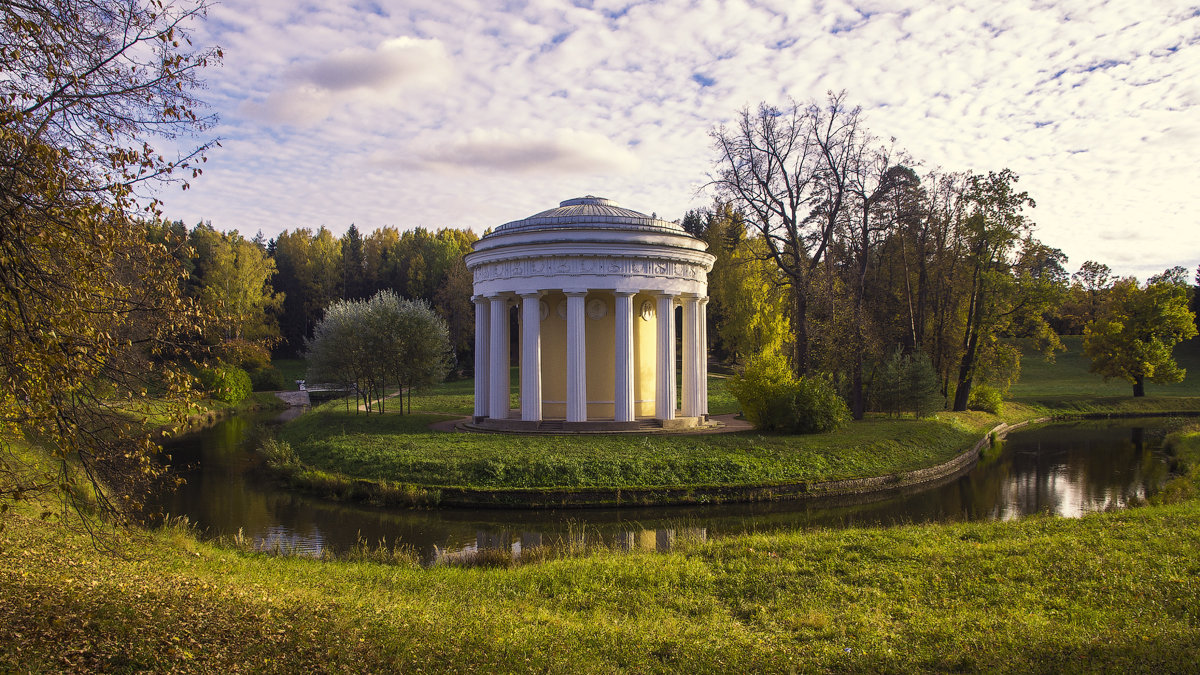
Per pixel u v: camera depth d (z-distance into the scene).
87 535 17.89
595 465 33.03
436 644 12.37
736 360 81.56
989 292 61.69
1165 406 75.06
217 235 121.56
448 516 28.92
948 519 27.56
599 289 40.81
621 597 16.66
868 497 33.03
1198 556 17.77
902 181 52.31
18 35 10.88
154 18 11.80
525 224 42.34
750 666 11.94
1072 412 73.25
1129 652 11.89
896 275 70.12
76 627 11.54
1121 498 32.22
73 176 11.23
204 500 31.94
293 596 14.86
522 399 41.75
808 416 42.06
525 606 15.61
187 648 11.33
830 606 15.57
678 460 34.12
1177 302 77.88
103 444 12.16
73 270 10.98
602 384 44.75
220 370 14.34
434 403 65.81
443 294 105.12
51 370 10.41
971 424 57.53
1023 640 12.68
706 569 18.80
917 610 15.07
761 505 31.23
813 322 51.81
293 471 36.41
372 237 152.25
